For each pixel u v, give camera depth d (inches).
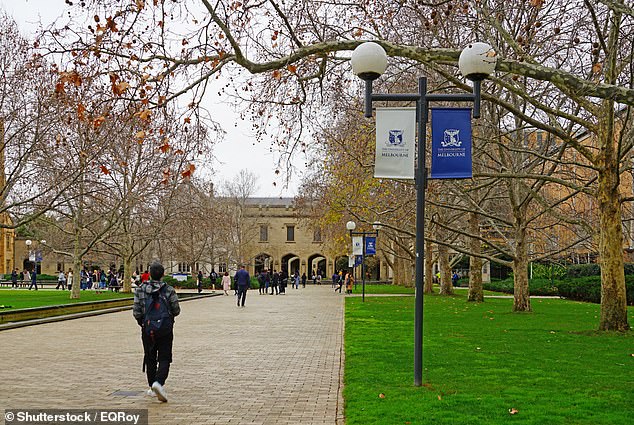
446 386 364.8
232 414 314.7
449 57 437.4
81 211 1440.7
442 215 1477.6
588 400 326.6
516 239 987.3
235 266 3065.9
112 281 1999.3
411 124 366.3
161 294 349.7
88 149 889.5
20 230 2032.5
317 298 1624.0
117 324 834.2
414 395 339.0
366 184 1144.8
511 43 540.7
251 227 3233.3
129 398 352.5
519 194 994.1
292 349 577.0
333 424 293.6
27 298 1384.1
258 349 577.0
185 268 3243.1
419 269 369.1
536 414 295.7
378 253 3321.9
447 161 364.5
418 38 685.3
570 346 545.0
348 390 358.0
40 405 333.1
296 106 641.6
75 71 415.2
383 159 367.2
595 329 685.9
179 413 316.5
